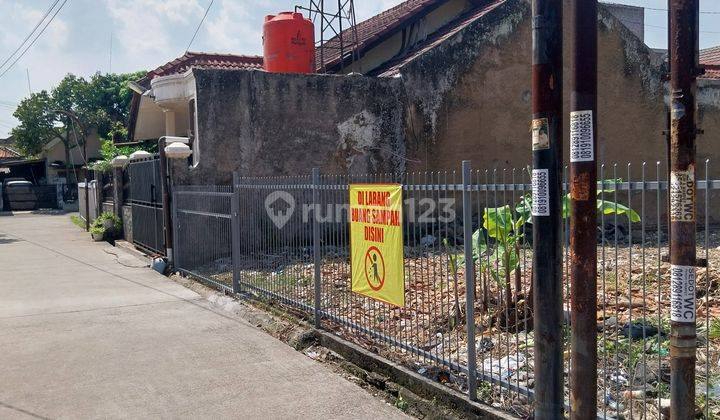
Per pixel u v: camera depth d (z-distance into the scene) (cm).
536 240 300
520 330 600
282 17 1318
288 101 1215
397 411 475
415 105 1288
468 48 1330
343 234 684
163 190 1127
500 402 446
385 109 1281
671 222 273
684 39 261
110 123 3619
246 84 1184
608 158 1474
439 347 568
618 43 1483
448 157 1320
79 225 2219
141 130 1898
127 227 1555
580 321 288
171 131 1500
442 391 473
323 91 1238
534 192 300
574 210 288
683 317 269
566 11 1270
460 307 652
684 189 265
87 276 1089
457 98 1326
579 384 290
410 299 572
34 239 1777
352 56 1459
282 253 850
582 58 279
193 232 1046
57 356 617
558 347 300
